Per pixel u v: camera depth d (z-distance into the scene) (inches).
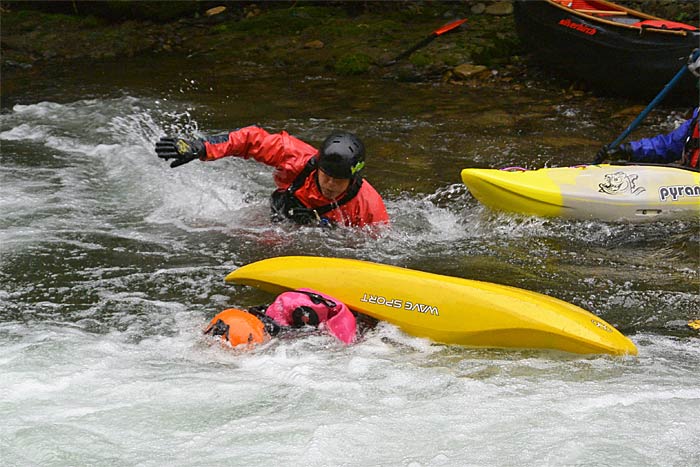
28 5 1115.9
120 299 408.5
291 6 1124.5
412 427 283.7
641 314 406.6
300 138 706.8
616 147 602.9
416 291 366.9
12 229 498.0
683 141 569.9
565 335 344.5
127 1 1080.8
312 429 279.6
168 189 573.3
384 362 340.5
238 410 293.4
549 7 858.8
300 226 499.5
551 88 859.4
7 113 774.5
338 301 360.8
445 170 628.7
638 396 310.5
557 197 513.3
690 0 992.2
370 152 669.9
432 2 1100.5
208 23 1095.0
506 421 289.0
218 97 839.7
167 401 299.4
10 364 330.6
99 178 600.4
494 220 526.3
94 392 306.5
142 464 256.7
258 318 352.5
